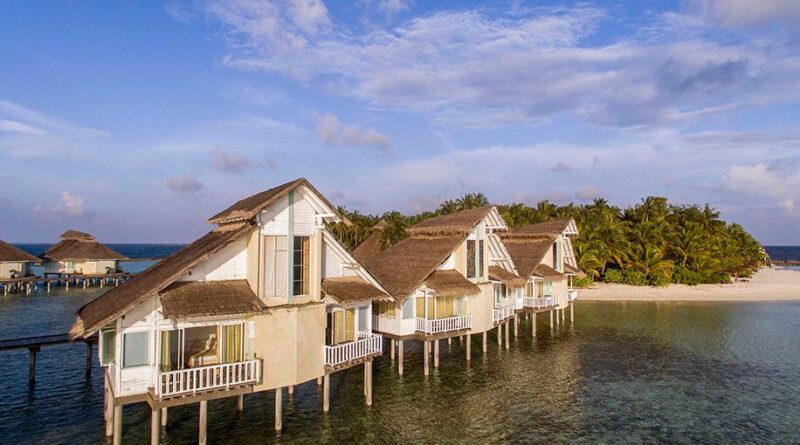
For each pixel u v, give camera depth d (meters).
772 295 70.81
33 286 76.00
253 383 19.25
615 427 24.36
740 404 27.61
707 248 80.06
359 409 25.78
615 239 77.00
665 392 29.53
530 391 29.41
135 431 22.36
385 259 35.75
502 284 40.19
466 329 33.19
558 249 47.41
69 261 77.12
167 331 18.45
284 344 20.09
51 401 26.00
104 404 24.39
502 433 23.47
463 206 90.75
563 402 27.69
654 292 71.38
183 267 18.02
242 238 20.59
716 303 64.56
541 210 93.44
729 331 47.28
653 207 87.88
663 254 79.31
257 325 19.66
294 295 21.11
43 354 35.00
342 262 25.14
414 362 34.72
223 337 19.17
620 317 54.41
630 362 36.06
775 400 28.28
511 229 49.34
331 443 21.94
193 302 17.98
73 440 21.47
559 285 47.28
